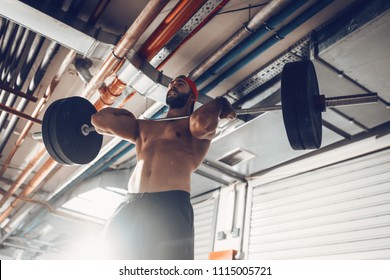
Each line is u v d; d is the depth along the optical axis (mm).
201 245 5543
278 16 2922
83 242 8234
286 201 4594
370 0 2711
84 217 7145
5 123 4867
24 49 3512
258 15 2945
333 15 3045
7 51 3600
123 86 3553
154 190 1867
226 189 5582
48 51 3459
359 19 2742
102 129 2203
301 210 4359
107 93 3723
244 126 4027
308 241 4117
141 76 3361
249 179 5273
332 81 3275
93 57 3359
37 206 7195
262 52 3318
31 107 4852
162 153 1982
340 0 2891
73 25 3037
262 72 3609
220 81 3707
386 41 2766
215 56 3389
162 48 3447
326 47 2959
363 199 3797
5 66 3766
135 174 2006
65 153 2416
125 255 1775
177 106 2301
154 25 3418
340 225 3887
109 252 1812
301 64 2307
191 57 3748
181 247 1765
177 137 2070
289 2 2842
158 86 3500
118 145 4977
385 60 2938
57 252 8836
